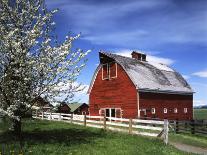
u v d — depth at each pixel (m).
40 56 19.61
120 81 41.41
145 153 17.31
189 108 46.78
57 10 20.05
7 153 15.19
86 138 21.34
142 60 47.75
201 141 24.69
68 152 16.56
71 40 20.03
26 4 19.67
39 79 19.50
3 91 19.03
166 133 21.25
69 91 20.20
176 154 17.72
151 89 40.28
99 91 44.56
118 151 17.44
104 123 28.19
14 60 19.06
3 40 18.33
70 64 19.77
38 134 22.39
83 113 69.25
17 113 19.52
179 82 46.56
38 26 19.67
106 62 43.66
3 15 19.20
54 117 38.84
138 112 38.78
